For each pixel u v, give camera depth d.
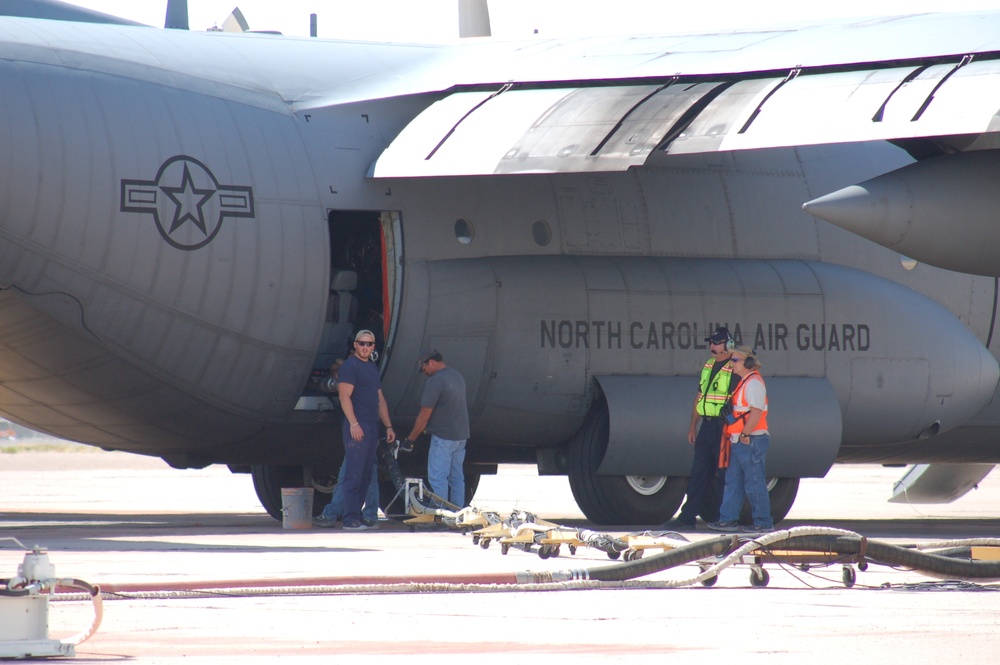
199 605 28.80
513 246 60.66
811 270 65.56
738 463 54.78
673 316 62.50
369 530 55.75
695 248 64.25
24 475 173.75
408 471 66.25
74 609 28.06
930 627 25.56
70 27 56.53
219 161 54.28
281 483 67.75
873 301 66.00
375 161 57.47
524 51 61.06
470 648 22.84
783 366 64.19
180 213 53.16
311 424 58.81
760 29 56.91
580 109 52.75
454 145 54.44
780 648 22.81
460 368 59.41
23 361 54.81
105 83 53.28
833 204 50.62
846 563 33.06
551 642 23.55
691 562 33.56
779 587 33.06
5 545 44.72
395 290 58.16
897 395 66.31
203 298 53.88
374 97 58.53
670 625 25.83
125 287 52.50
